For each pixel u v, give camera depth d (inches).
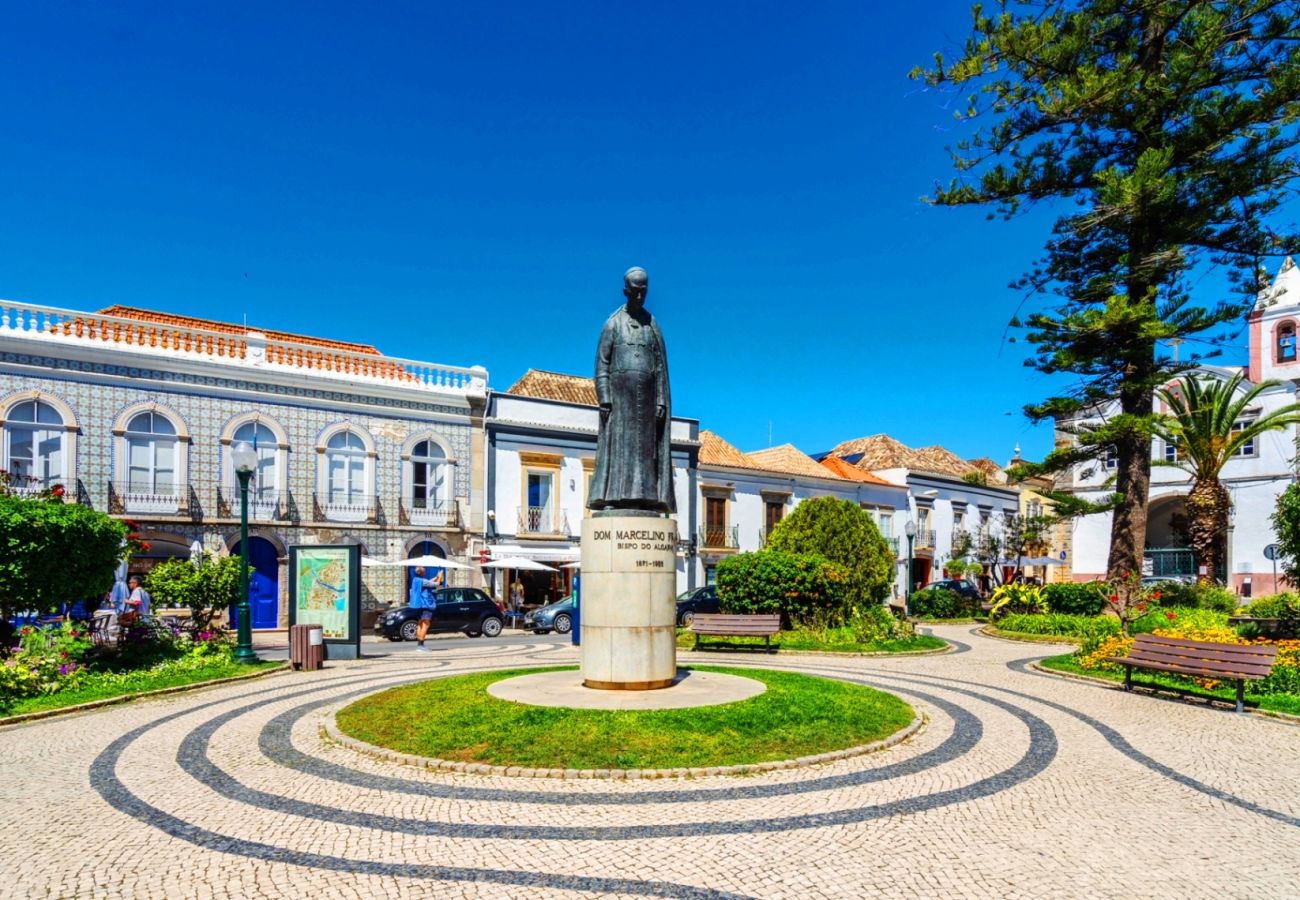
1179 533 1418.6
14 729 362.6
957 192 803.4
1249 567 1323.8
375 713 357.1
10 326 879.7
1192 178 702.5
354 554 648.4
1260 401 1327.5
